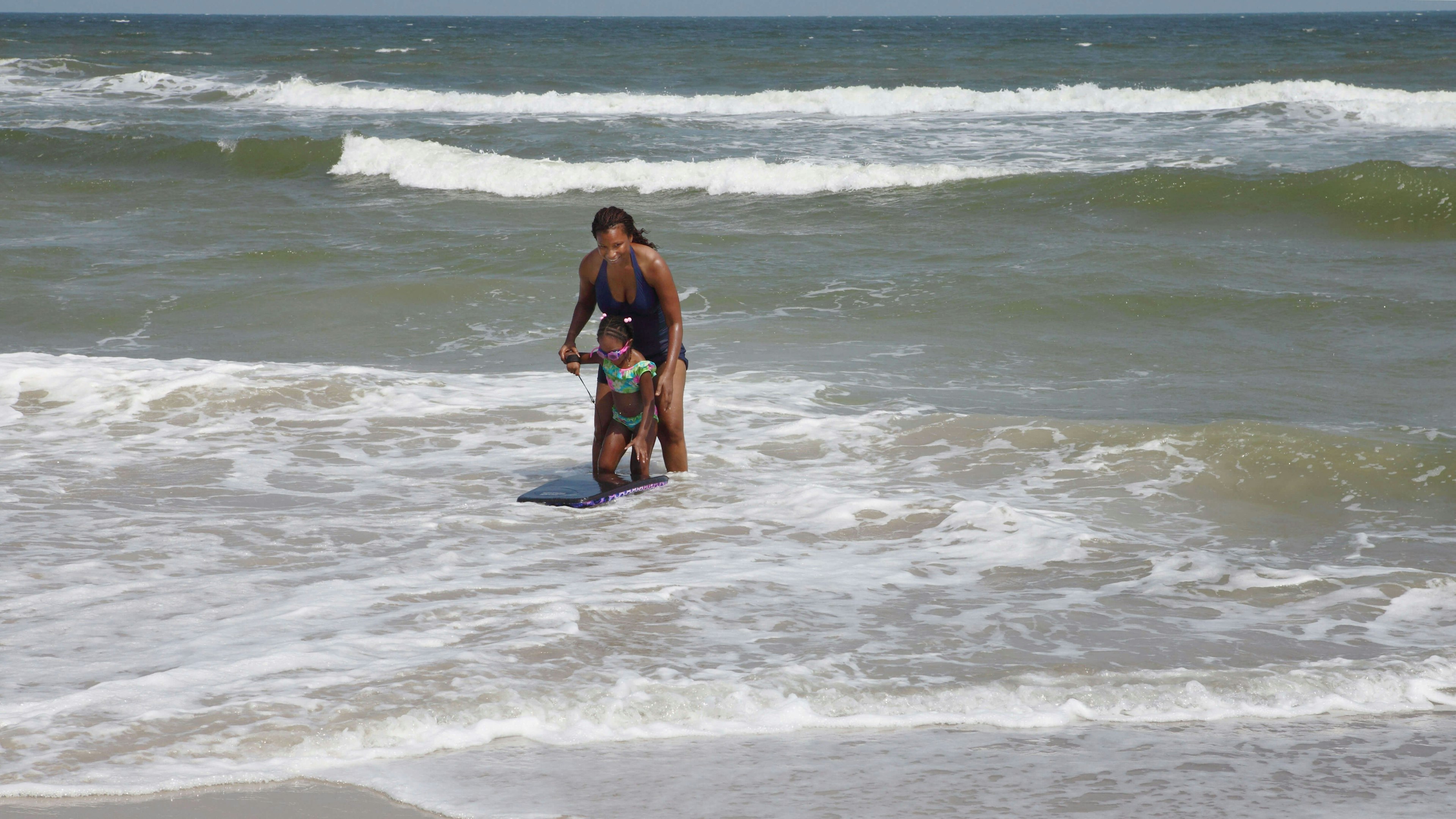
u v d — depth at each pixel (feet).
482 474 33.91
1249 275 66.49
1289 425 35.47
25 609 22.97
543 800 15.78
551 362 51.26
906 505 30.25
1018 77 200.54
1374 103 131.03
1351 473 32.50
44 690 19.06
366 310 61.36
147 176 110.93
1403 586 24.85
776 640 21.85
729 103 155.74
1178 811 15.47
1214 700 19.47
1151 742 17.90
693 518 29.81
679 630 22.25
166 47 304.91
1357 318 56.59
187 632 21.75
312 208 94.07
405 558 26.45
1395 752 17.51
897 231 81.61
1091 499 31.68
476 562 26.22
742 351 52.24
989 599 24.22
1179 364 49.85
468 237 80.07
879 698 19.30
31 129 130.62
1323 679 20.17
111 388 42.09
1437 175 82.17
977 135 123.03
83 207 94.22
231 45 327.06
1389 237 78.18
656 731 18.16
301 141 114.32
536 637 21.62
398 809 15.51
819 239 78.89
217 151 116.06
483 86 194.49
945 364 49.83
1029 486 32.89
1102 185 89.15
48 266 71.61
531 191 101.45
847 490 32.09
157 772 16.43
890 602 24.02
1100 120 132.98
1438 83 169.37
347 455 35.88
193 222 86.94
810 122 137.39
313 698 18.75
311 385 43.06
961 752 17.46
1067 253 72.54
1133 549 27.32
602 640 21.62
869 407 42.63
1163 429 35.96
